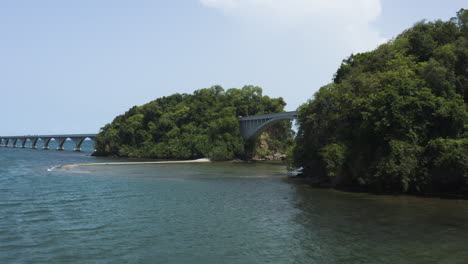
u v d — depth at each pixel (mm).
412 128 36938
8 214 26812
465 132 36406
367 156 39844
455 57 41562
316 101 49594
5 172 61969
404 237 20938
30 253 17750
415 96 37406
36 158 115750
